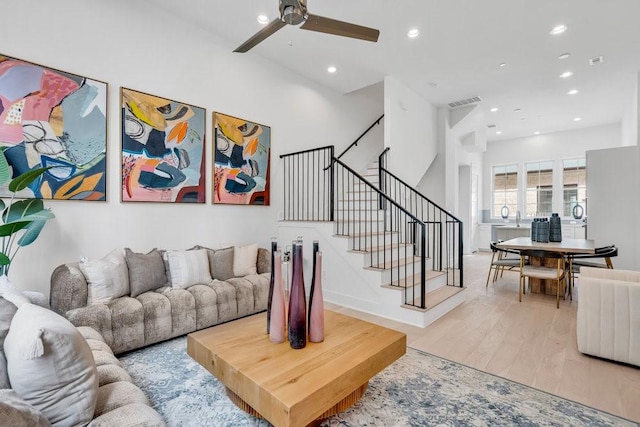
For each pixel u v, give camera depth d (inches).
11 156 103.8
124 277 110.7
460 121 263.4
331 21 94.2
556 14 139.0
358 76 208.4
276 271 75.7
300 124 206.8
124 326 100.5
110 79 126.4
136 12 134.2
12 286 77.8
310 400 54.0
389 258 170.4
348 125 243.3
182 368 95.4
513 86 219.6
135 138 132.5
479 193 389.4
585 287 103.9
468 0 131.0
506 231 363.9
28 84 107.2
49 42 112.0
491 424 71.4
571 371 94.5
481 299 171.5
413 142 231.3
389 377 91.4
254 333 79.7
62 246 114.8
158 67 140.6
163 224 142.0
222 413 75.2
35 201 99.4
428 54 177.0
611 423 71.5
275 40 164.6
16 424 32.5
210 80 159.5
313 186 205.9
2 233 89.8
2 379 46.7
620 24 145.5
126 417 48.1
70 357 45.6
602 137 317.1
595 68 190.5
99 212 123.6
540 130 337.4
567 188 339.3
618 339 97.7
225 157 164.6
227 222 166.6
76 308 96.9
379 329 82.9
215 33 160.9
